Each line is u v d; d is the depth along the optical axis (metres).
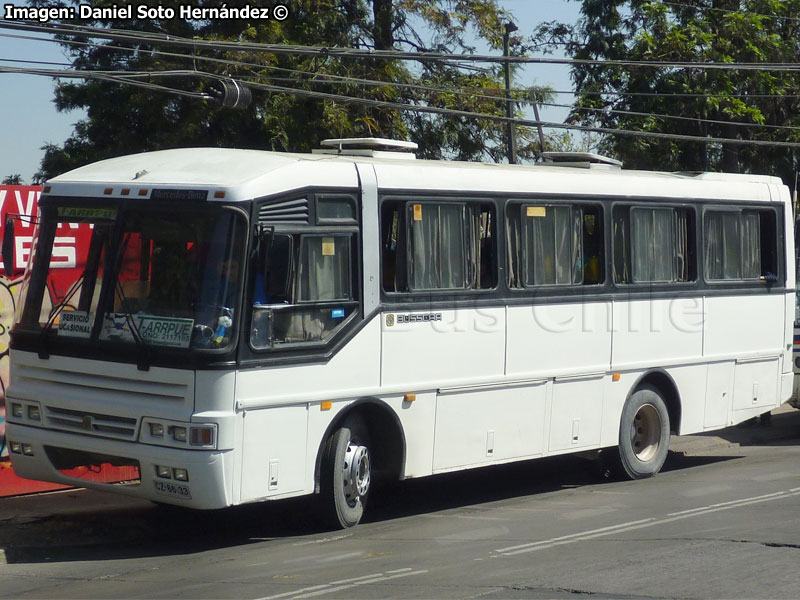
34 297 9.28
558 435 11.29
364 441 9.73
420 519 10.07
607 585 7.01
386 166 9.69
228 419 8.24
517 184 10.81
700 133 27.52
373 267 9.47
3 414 10.95
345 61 24.86
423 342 9.88
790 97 27.42
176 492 8.38
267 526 9.78
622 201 11.88
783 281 13.94
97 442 8.73
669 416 12.75
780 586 6.89
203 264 8.44
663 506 10.34
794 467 13.03
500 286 10.59
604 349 11.68
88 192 9.09
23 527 9.56
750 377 13.53
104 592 7.30
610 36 28.97
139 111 24.53
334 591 7.08
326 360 9.03
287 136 23.42
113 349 8.63
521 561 7.90
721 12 27.38
